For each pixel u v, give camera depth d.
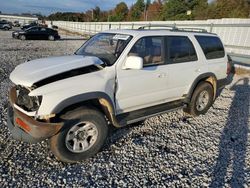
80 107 3.11
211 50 5.01
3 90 6.16
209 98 5.10
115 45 3.69
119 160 3.35
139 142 3.85
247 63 10.40
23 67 3.26
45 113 2.80
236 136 4.24
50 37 24.94
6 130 4.01
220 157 3.54
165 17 46.84
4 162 3.14
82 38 30.81
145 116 3.88
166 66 4.08
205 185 2.91
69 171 3.05
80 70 3.15
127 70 3.50
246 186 2.92
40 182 2.82
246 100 6.35
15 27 49.66
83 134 3.18
